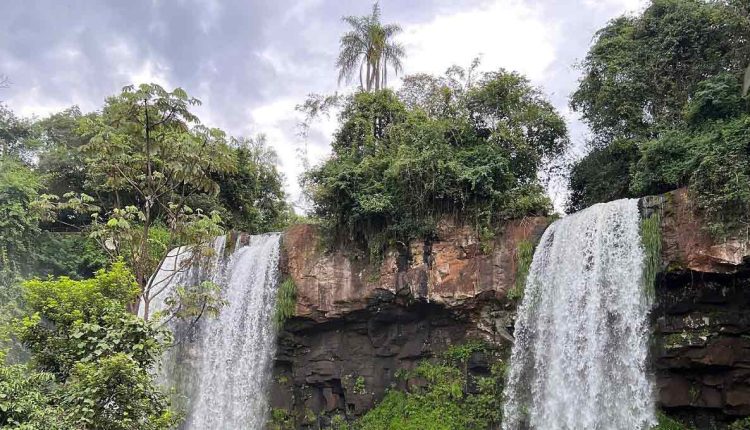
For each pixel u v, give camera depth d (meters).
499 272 23.91
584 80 28.00
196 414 28.66
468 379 24.64
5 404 11.82
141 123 20.02
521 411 22.22
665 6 26.31
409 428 24.33
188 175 20.17
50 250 34.34
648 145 22.44
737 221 17.73
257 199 45.16
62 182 39.41
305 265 28.09
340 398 27.80
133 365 13.33
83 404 12.78
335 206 27.58
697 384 19.38
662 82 25.62
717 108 21.27
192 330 30.16
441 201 25.98
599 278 20.66
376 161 27.70
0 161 35.28
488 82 28.27
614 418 19.28
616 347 19.73
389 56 38.34
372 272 26.53
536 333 22.33
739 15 23.03
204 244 23.78
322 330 28.00
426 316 25.97
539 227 23.97
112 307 14.95
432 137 27.30
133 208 20.56
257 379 28.00
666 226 19.33
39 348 15.05
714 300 18.75
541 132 28.06
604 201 27.12
